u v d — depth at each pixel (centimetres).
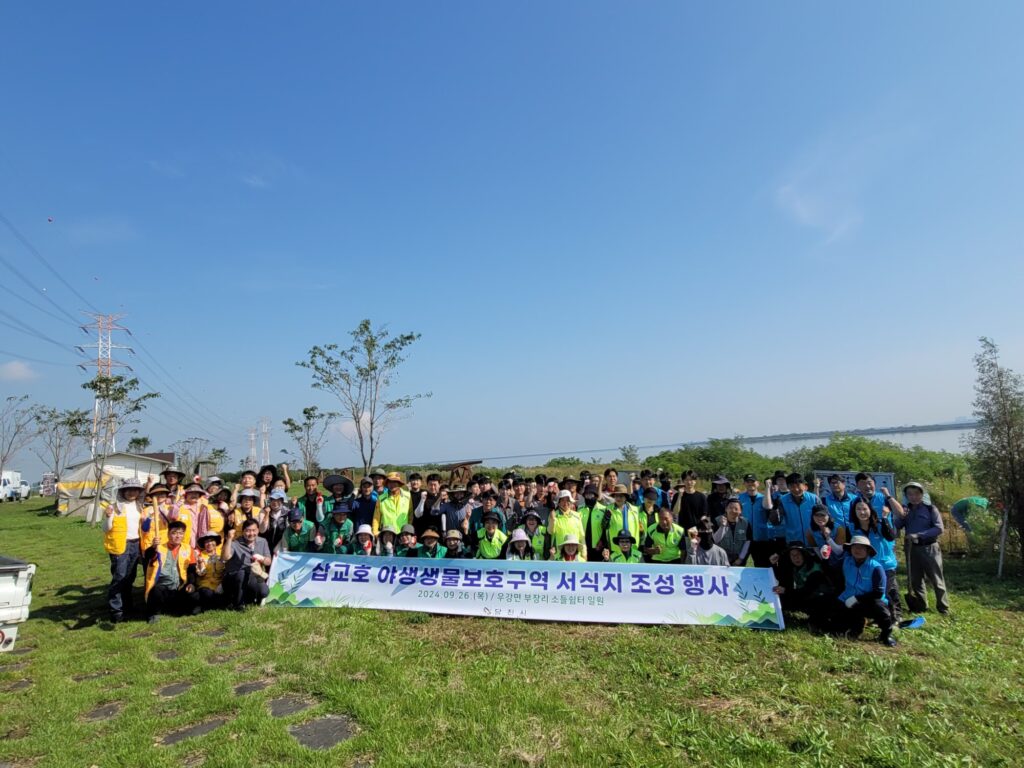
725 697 554
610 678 602
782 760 439
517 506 1085
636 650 681
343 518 994
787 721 503
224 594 889
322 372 2338
